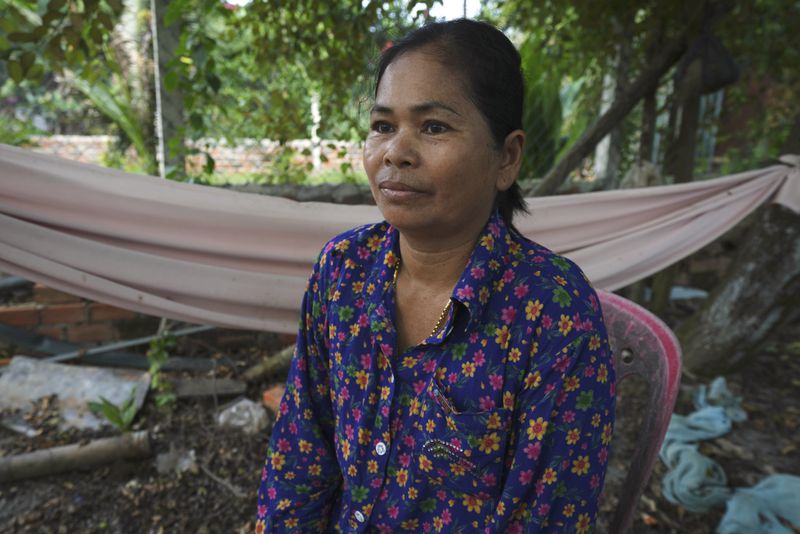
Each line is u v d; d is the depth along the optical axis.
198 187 1.94
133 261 1.92
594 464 0.88
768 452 2.61
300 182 3.32
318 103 3.21
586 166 4.25
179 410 2.77
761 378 3.32
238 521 2.14
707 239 2.34
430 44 0.82
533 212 2.15
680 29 3.22
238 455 2.49
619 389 3.03
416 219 0.84
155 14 2.64
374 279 0.98
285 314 2.12
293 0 2.66
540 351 0.86
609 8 3.26
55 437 2.50
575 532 0.89
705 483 2.32
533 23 3.50
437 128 0.81
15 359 2.86
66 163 1.82
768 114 4.18
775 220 2.90
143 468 2.38
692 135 3.33
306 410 1.10
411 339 0.96
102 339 3.13
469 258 0.92
